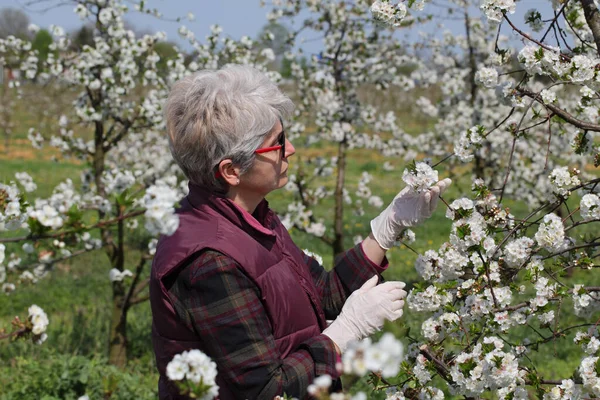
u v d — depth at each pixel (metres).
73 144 6.68
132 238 10.80
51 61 6.20
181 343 1.77
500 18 2.20
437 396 2.15
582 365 1.99
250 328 1.68
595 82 2.19
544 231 2.12
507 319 2.15
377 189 18.64
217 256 1.71
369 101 22.00
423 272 2.27
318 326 1.95
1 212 1.73
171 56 6.80
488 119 7.58
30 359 5.55
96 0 5.92
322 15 6.98
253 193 1.89
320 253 11.47
